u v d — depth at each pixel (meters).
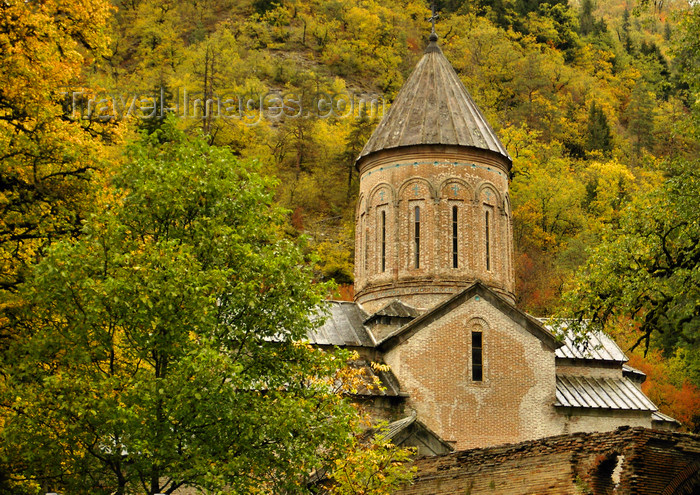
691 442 18.41
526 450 20.81
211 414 18.25
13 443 18.08
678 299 23.09
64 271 18.33
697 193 23.12
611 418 33.53
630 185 83.62
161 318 18.81
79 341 18.58
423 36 132.25
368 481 20.98
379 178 37.31
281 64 117.00
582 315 24.22
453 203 36.16
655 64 127.56
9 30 20.97
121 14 128.62
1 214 20.80
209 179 20.73
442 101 38.00
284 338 21.17
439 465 23.05
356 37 129.38
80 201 21.28
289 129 93.88
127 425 17.83
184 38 129.25
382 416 31.09
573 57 124.56
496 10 129.12
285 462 19.27
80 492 18.34
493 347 32.50
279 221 22.02
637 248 23.48
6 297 20.09
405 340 32.06
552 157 86.06
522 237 73.38
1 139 20.53
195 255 20.05
